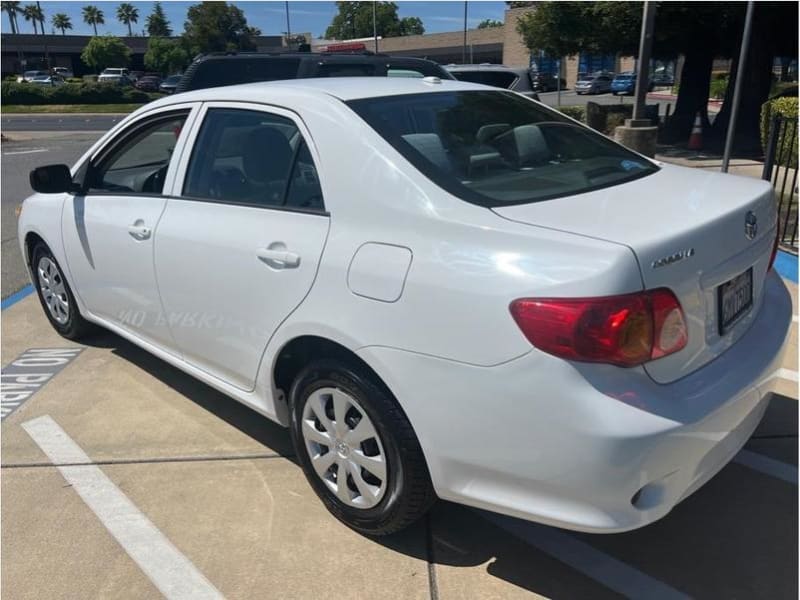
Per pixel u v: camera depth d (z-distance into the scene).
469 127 2.87
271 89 3.11
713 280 2.27
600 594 2.49
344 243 2.54
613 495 2.05
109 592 2.55
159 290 3.48
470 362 2.17
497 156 2.72
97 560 2.71
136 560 2.71
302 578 2.59
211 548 2.76
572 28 16.52
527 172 2.70
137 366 4.43
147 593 2.54
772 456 3.29
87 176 4.10
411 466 2.46
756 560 2.64
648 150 12.05
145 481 3.21
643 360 2.04
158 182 3.66
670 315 2.08
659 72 52.00
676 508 2.95
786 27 16.16
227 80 7.41
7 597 2.54
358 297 2.45
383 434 2.50
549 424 2.06
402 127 2.71
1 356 4.62
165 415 3.80
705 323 2.26
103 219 3.83
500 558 2.68
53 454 3.44
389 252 2.40
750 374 2.36
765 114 10.31
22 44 78.88
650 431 2.00
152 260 3.46
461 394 2.21
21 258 7.31
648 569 2.61
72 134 26.70
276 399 3.01
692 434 2.10
